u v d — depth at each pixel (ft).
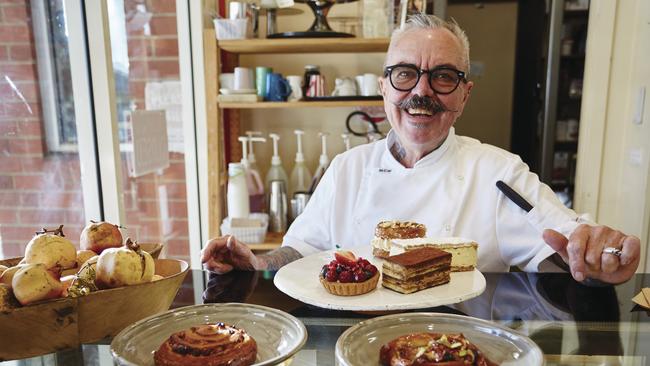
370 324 1.99
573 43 7.09
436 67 3.76
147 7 5.83
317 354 2.10
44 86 4.82
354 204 4.60
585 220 3.65
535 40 8.38
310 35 5.93
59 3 4.63
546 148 7.32
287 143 7.39
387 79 4.03
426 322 2.05
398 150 4.56
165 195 6.51
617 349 2.11
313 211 4.75
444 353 1.71
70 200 5.09
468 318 2.03
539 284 2.97
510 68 10.66
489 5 10.50
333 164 4.80
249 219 6.27
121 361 1.67
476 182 4.24
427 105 3.81
